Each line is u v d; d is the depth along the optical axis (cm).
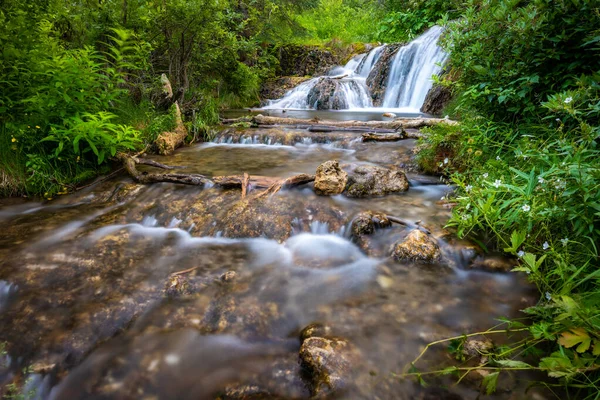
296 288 212
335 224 286
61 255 248
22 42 406
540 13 292
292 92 1155
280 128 637
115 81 496
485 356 152
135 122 544
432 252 232
